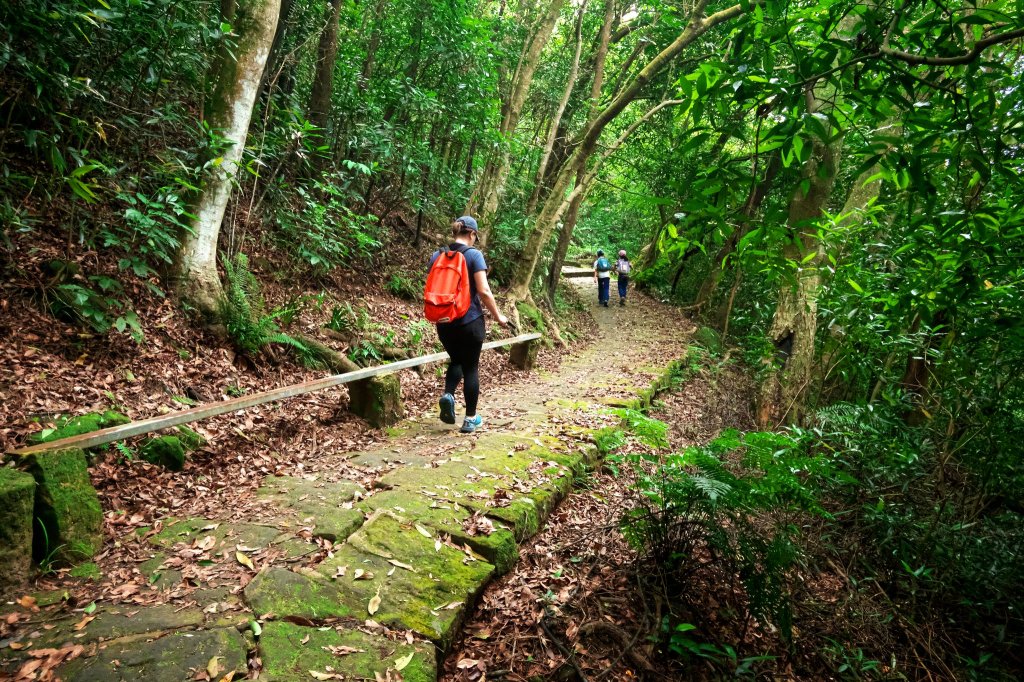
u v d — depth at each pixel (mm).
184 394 3920
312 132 6965
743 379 9547
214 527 2682
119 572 2287
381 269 8023
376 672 1919
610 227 24594
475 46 8234
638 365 8977
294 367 5008
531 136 13852
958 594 3600
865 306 4516
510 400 6086
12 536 2062
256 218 6328
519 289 10391
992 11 1610
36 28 3504
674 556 2932
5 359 3254
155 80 5074
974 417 4105
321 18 7020
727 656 2678
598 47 12492
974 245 2150
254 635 1996
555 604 2639
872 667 2936
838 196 9477
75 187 3609
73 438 2537
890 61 1622
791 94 1673
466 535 2783
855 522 4113
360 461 3723
